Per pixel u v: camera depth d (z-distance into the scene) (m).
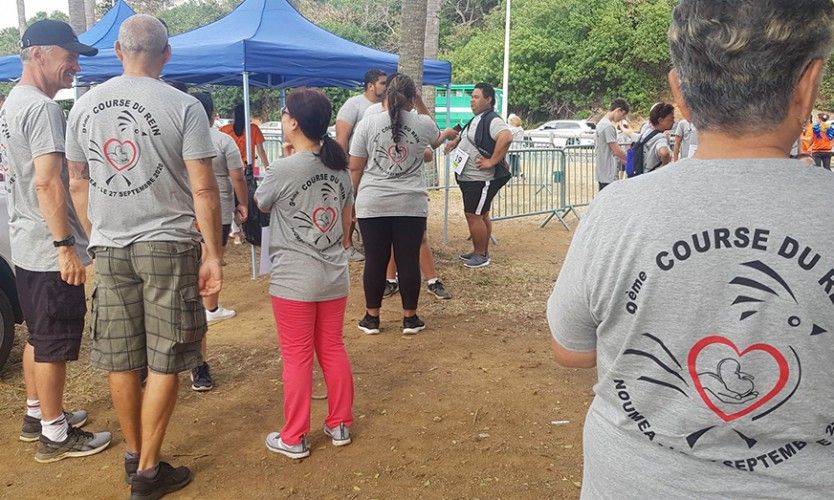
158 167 3.11
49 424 3.66
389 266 6.72
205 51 7.14
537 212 10.70
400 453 3.75
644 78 39.66
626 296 1.28
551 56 40.53
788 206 1.20
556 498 3.31
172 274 3.17
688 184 1.26
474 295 6.86
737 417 1.23
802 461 1.23
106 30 9.17
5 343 4.60
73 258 3.39
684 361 1.25
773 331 1.19
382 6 49.31
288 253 3.57
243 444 3.86
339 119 6.48
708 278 1.21
